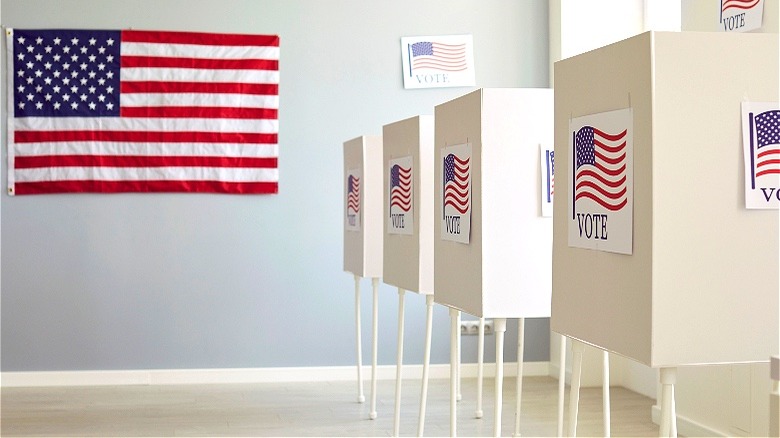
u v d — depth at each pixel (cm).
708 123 199
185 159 561
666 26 534
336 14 578
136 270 559
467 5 588
